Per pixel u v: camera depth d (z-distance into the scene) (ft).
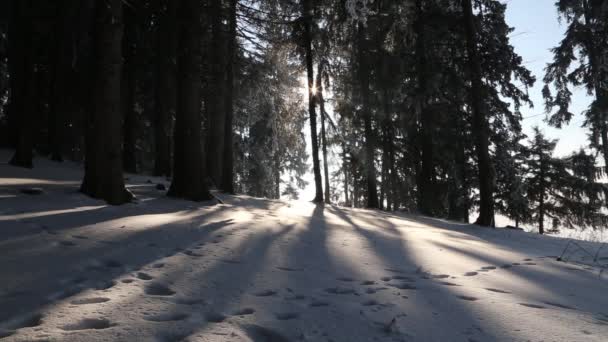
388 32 56.08
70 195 26.43
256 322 8.09
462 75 55.47
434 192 58.23
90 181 27.55
